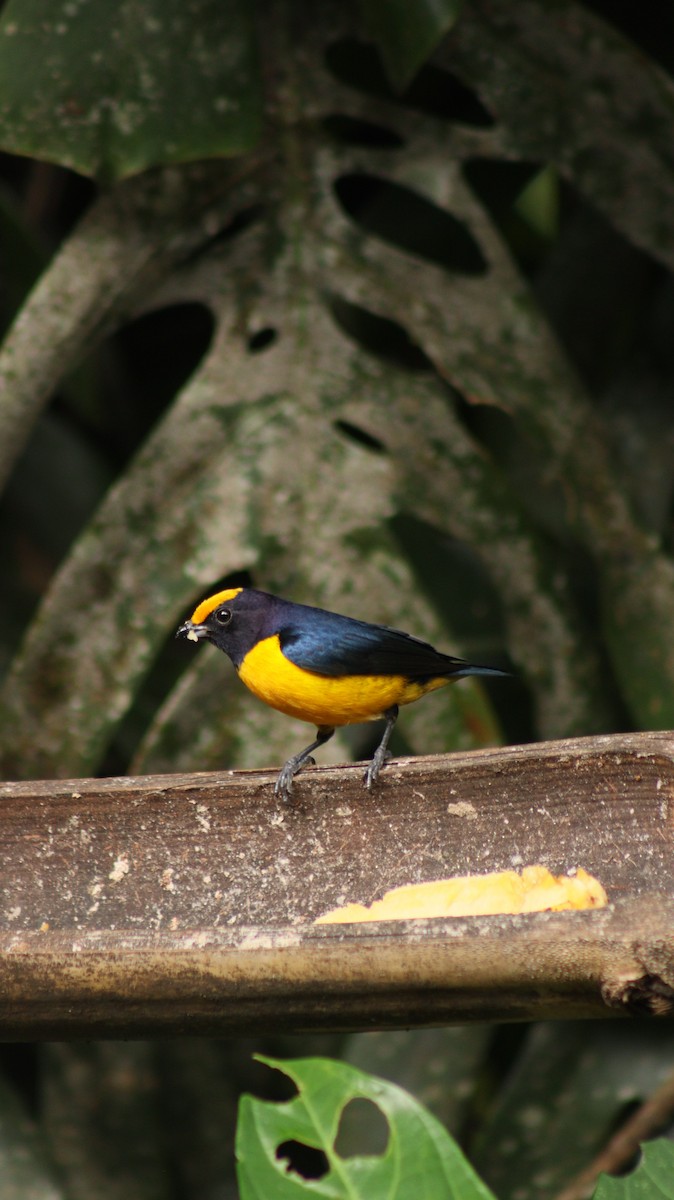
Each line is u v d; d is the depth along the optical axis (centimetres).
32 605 1262
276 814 666
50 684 1000
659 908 498
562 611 1024
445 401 1011
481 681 1252
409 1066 1101
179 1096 1168
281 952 535
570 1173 1055
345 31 993
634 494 1025
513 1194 1057
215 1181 1155
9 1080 1127
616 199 1005
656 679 1012
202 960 542
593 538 1027
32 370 988
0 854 677
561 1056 1076
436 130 1003
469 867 646
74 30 907
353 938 529
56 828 675
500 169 1138
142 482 998
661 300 1180
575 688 1033
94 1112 1148
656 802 622
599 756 629
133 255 987
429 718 993
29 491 1271
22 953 557
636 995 492
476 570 1231
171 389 1345
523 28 970
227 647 781
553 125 993
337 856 661
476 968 515
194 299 1012
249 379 1009
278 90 1000
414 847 655
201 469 1004
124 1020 571
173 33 916
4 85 906
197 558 999
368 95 1004
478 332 1009
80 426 1318
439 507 1013
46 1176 1082
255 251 1012
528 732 1266
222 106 926
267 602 773
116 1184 1139
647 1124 998
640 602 1020
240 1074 1188
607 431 1023
